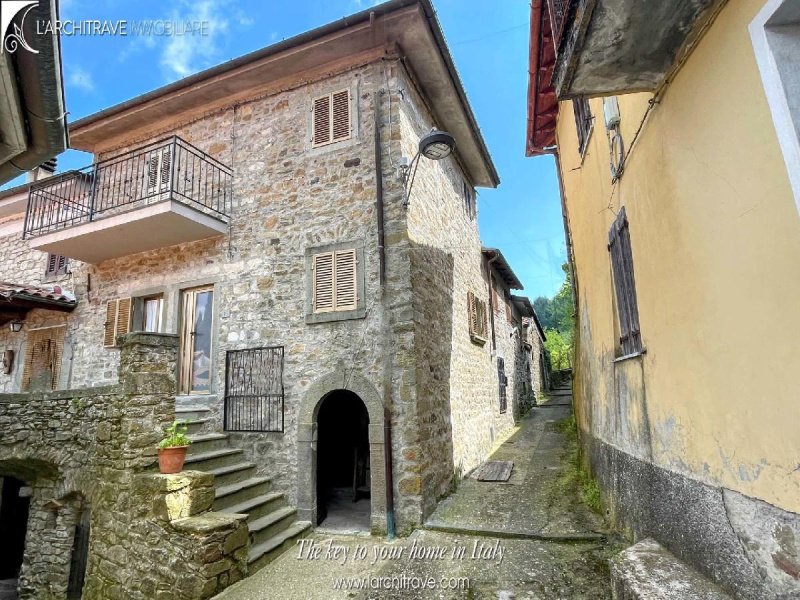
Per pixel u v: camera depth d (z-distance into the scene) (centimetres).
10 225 984
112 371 710
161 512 411
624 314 407
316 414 566
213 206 675
